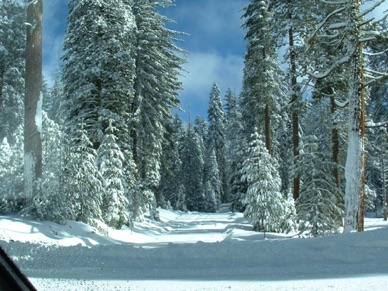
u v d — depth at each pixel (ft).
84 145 50.62
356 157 42.27
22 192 41.78
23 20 42.09
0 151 42.34
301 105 61.36
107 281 20.22
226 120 220.64
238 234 55.77
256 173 61.87
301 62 58.29
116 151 58.44
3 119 45.29
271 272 22.57
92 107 69.72
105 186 55.62
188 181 189.98
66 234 41.98
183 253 26.73
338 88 55.62
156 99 91.40
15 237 34.81
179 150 201.16
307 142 53.11
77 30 66.54
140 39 89.56
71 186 46.85
